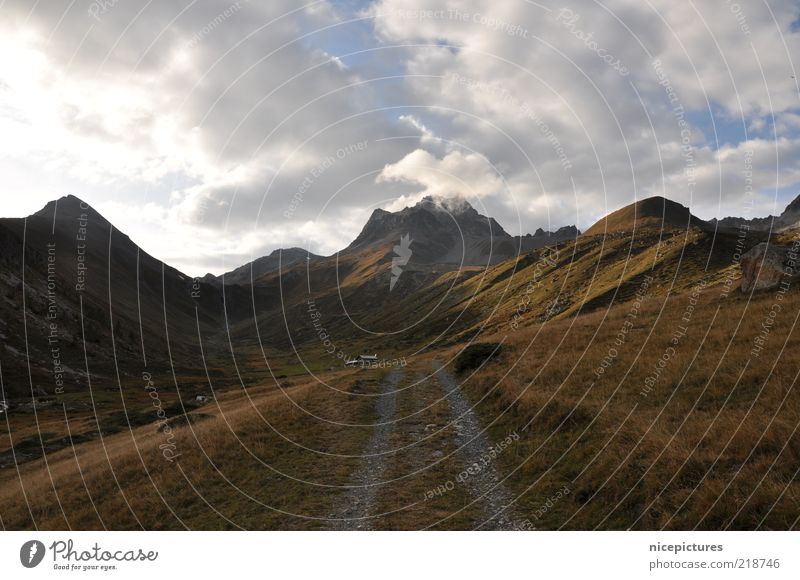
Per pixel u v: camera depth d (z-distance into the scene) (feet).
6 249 382.01
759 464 30.86
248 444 60.23
